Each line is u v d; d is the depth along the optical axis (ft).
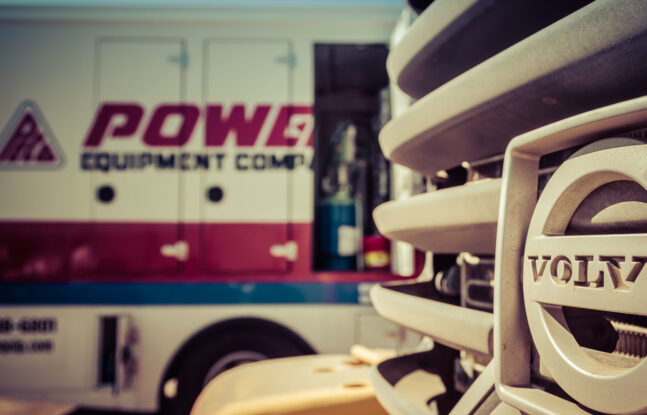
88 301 9.02
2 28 9.36
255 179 9.30
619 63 2.18
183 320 9.09
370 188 10.30
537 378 2.56
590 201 2.26
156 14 9.43
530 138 2.45
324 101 10.47
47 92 9.29
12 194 9.12
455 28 3.27
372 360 5.87
